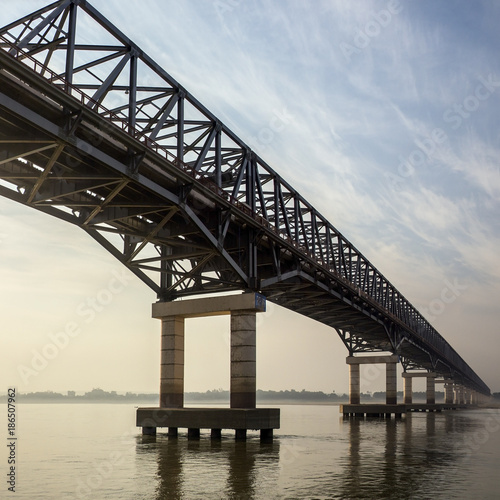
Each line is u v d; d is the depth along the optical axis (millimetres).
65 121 28812
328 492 22734
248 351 44500
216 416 43688
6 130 29516
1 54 24953
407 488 23812
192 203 41031
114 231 40344
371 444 43688
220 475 26812
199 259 49781
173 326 47625
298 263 55281
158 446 39406
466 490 23500
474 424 74250
